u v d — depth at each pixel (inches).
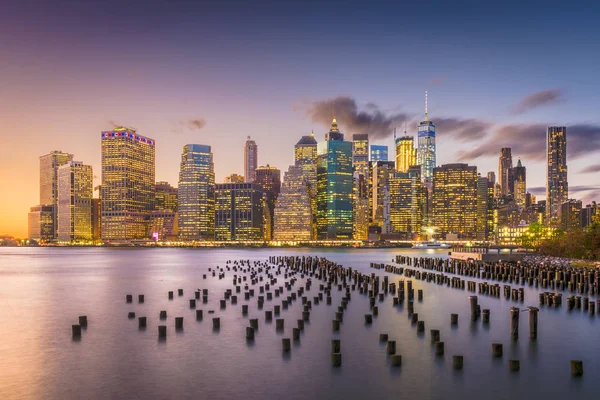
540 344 1534.2
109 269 5462.6
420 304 2285.9
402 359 1374.3
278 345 1525.6
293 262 4985.2
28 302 2539.4
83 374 1274.6
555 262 4072.3
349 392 1140.5
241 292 2778.1
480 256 4763.8
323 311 2086.6
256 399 1107.3
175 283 3531.0
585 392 1134.4
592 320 1893.5
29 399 1111.6
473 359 1373.0
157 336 1654.8
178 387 1180.5
